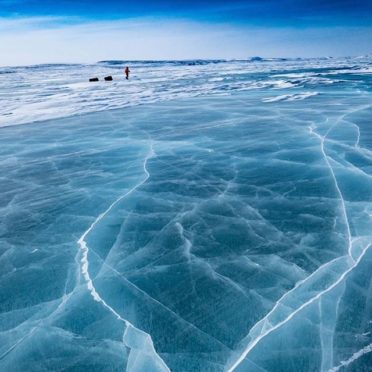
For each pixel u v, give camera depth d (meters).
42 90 20.62
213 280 3.00
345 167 5.56
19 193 5.02
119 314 2.64
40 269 3.22
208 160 6.24
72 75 41.34
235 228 3.86
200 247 3.52
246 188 4.95
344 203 4.35
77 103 14.23
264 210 4.26
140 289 2.92
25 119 10.86
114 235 3.78
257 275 3.05
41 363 2.24
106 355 2.28
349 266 3.09
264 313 2.60
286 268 3.13
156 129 8.88
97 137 8.21
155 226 3.95
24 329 2.52
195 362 2.21
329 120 9.00
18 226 4.04
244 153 6.56
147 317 2.61
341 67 40.53
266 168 5.71
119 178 5.49
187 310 2.67
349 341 2.30
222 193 4.80
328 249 3.38
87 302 2.78
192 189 4.96
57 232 3.88
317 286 2.86
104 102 14.34
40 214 4.32
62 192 4.99
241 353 2.26
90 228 3.94
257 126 8.75
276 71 35.91
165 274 3.11
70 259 3.37
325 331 2.39
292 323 2.48
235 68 49.16
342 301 2.67
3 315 2.67
